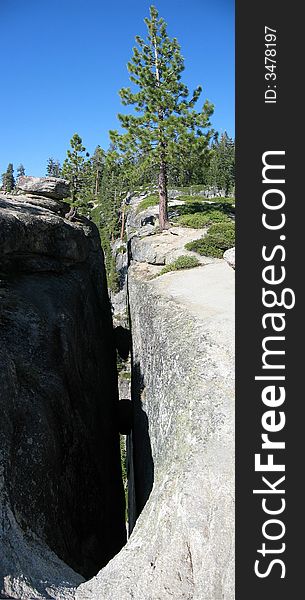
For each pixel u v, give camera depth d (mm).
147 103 25859
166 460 10539
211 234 22797
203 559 7832
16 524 9164
